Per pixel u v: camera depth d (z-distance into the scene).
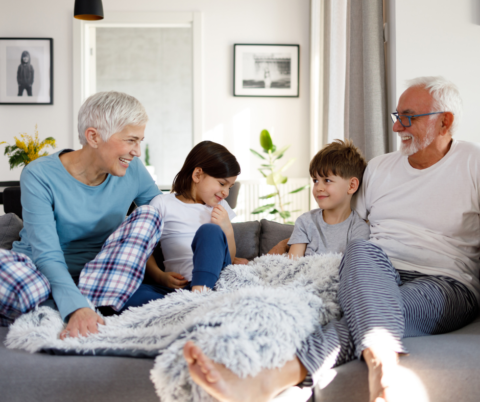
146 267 1.59
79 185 1.47
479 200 1.39
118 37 6.32
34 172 1.41
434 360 0.93
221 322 0.92
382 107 2.14
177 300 1.21
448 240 1.41
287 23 4.46
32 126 4.46
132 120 1.38
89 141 1.40
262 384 0.85
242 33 4.46
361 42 2.32
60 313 1.19
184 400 0.87
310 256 1.47
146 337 1.06
